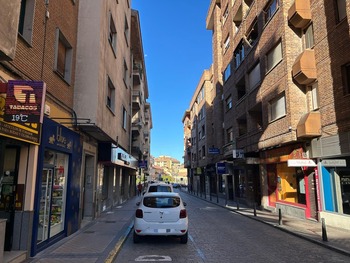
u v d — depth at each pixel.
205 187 44.06
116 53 16.50
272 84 17.02
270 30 17.48
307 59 13.77
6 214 7.17
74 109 11.12
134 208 20.42
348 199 11.86
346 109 11.56
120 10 17.94
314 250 8.63
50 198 8.77
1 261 5.68
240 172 26.08
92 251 7.88
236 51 24.94
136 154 35.12
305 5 14.31
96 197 15.05
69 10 10.61
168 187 18.83
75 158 10.79
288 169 17.19
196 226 13.03
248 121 21.39
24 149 7.41
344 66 11.91
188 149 62.09
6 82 6.20
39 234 8.10
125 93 21.62
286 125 15.10
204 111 43.34
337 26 12.21
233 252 8.25
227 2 28.09
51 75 8.91
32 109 5.78
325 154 12.81
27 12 7.45
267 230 12.14
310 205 14.39
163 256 7.76
